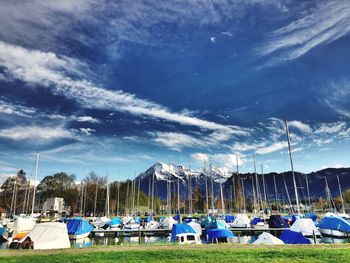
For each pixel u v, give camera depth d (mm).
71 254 23031
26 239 34031
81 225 52125
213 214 99125
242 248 24594
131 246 26828
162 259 21266
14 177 137000
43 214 116125
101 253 23312
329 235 48469
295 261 20109
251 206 142750
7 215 114188
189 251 23469
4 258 22047
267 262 20016
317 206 154250
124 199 146750
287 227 60094
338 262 19656
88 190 139125
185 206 157500
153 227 65250
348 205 142000
